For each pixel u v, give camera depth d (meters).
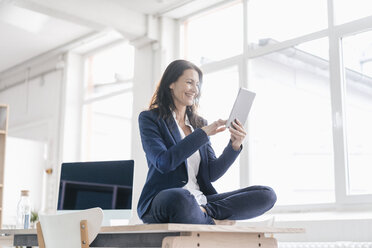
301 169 4.54
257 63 5.02
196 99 2.36
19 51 7.02
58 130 6.84
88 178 2.85
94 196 2.80
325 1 4.52
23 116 7.56
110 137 6.48
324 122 4.45
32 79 7.52
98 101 6.71
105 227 1.94
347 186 4.08
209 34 5.54
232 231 1.81
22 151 6.59
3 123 5.33
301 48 4.65
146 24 5.64
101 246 2.10
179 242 1.74
